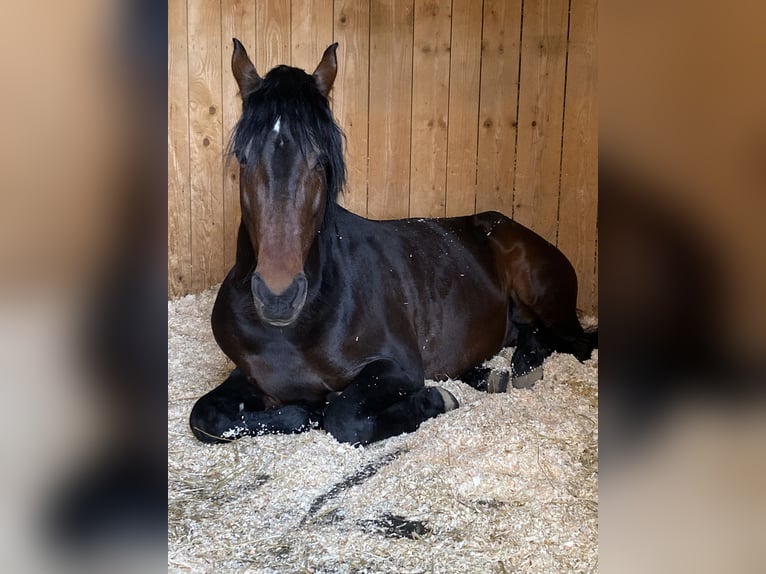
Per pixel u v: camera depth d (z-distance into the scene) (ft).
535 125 14.30
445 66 14.06
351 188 14.29
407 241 10.07
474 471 7.07
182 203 14.19
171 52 13.74
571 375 10.16
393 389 8.31
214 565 5.69
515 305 11.51
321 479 7.11
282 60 14.01
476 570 5.63
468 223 11.39
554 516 6.40
